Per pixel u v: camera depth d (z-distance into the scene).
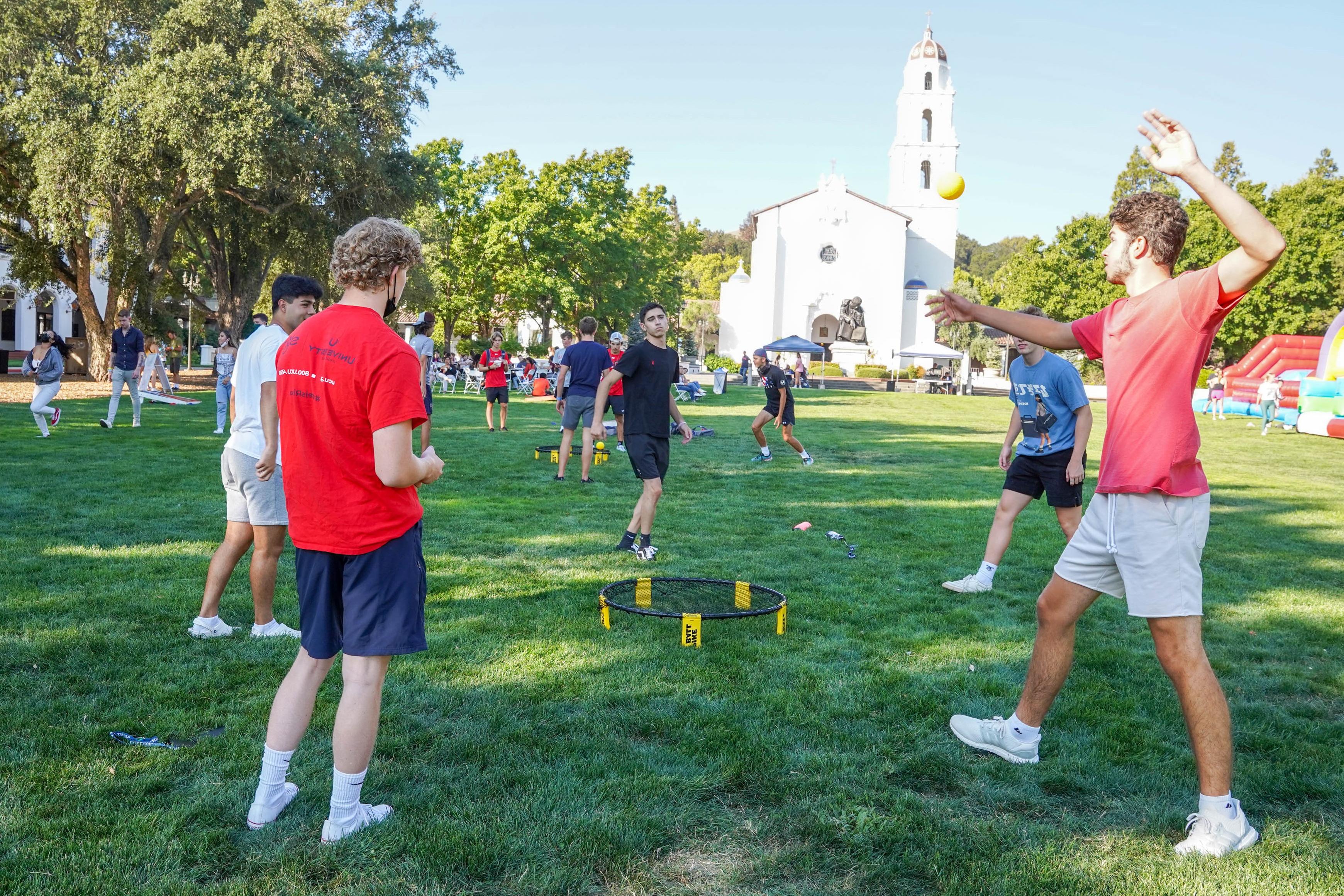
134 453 11.52
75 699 3.79
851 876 2.68
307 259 27.44
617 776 3.24
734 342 61.94
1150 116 2.88
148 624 4.79
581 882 2.60
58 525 7.17
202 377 32.31
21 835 2.75
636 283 53.00
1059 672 3.35
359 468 2.74
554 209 46.19
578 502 9.19
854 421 22.41
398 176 26.81
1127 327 3.03
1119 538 3.04
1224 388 29.28
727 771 3.28
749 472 12.08
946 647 4.82
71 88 21.81
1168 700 4.11
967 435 18.69
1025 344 5.73
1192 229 48.50
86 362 31.08
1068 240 56.62
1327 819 3.07
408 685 4.07
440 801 3.05
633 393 6.68
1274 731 3.82
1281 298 46.59
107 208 25.19
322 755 3.35
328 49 24.52
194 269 40.84
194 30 23.20
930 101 62.34
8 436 13.00
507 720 3.71
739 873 2.68
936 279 62.91
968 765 3.41
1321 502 10.58
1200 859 2.78
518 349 47.34
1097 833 2.95
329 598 2.88
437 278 43.69
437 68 28.81
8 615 4.87
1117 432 3.04
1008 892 2.59
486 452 13.24
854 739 3.62
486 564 6.47
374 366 2.67
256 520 4.48
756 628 5.08
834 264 60.03
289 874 2.60
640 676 4.26
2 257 36.50
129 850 2.68
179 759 3.28
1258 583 6.51
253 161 22.08
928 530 8.25
